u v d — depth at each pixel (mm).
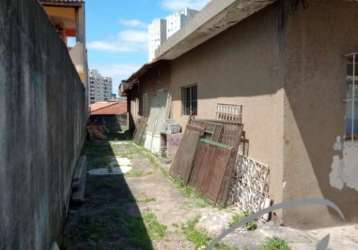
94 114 27266
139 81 19516
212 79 8203
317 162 5188
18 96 2217
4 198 1892
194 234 4938
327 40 5113
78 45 12695
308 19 5023
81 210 6266
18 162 2211
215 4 5996
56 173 4184
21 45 2301
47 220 3398
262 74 5777
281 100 5082
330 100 5195
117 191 7680
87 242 4773
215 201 6273
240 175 6277
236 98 6863
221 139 6910
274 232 4805
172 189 7758
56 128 4230
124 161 11805
